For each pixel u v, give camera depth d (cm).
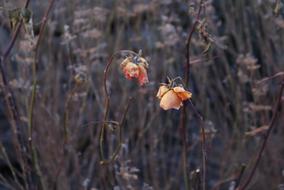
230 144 352
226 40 383
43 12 357
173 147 393
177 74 366
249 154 344
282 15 343
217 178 371
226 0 404
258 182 352
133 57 223
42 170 319
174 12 404
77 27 332
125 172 288
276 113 262
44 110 326
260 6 363
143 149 346
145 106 354
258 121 355
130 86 368
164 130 362
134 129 350
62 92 372
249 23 398
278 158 357
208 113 357
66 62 378
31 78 342
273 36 356
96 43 349
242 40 372
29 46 279
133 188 288
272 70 375
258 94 313
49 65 351
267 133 263
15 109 280
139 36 375
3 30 375
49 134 321
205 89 378
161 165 374
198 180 251
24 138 303
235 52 387
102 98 351
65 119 284
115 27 397
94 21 352
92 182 350
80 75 297
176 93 214
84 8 352
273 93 356
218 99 384
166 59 365
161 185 369
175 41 345
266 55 363
